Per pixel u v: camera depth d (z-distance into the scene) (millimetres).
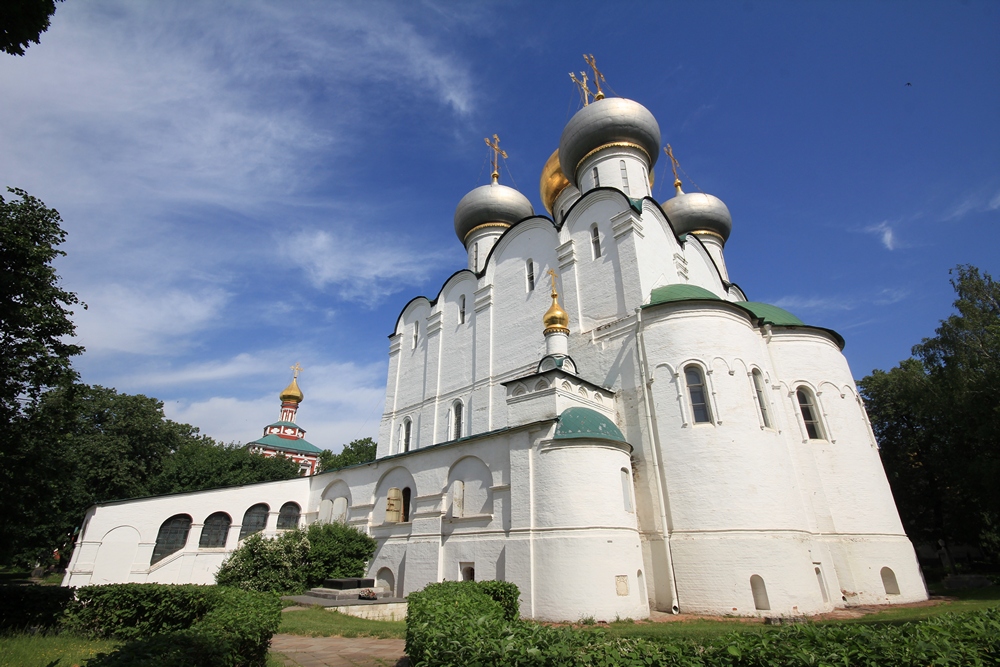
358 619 15914
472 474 21109
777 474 18953
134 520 27359
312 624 14477
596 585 16094
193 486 44000
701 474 18531
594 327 23875
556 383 19531
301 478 31797
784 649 5359
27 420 16844
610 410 21578
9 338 16547
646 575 18547
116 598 12258
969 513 32125
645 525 19156
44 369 16891
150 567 26672
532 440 18922
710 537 17672
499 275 30359
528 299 27938
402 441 32688
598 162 30859
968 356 26578
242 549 23453
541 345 26234
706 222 35656
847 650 5320
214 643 7340
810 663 5105
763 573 16984
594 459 17828
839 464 21203
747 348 20891
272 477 50031
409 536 22422
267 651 10227
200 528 28594
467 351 30453
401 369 35281
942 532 34750
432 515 21703
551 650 5664
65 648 10203
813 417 22109
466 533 20000
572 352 24281
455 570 19719
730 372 19938
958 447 28906
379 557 23812
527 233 29641
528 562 17203
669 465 19219
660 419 20062
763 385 20953
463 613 8211
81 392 18219
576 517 16984
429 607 8352
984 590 22062
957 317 27781
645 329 21594
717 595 17000
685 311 21016
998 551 33031
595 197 26078
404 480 24797
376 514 25844
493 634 6504
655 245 25484
